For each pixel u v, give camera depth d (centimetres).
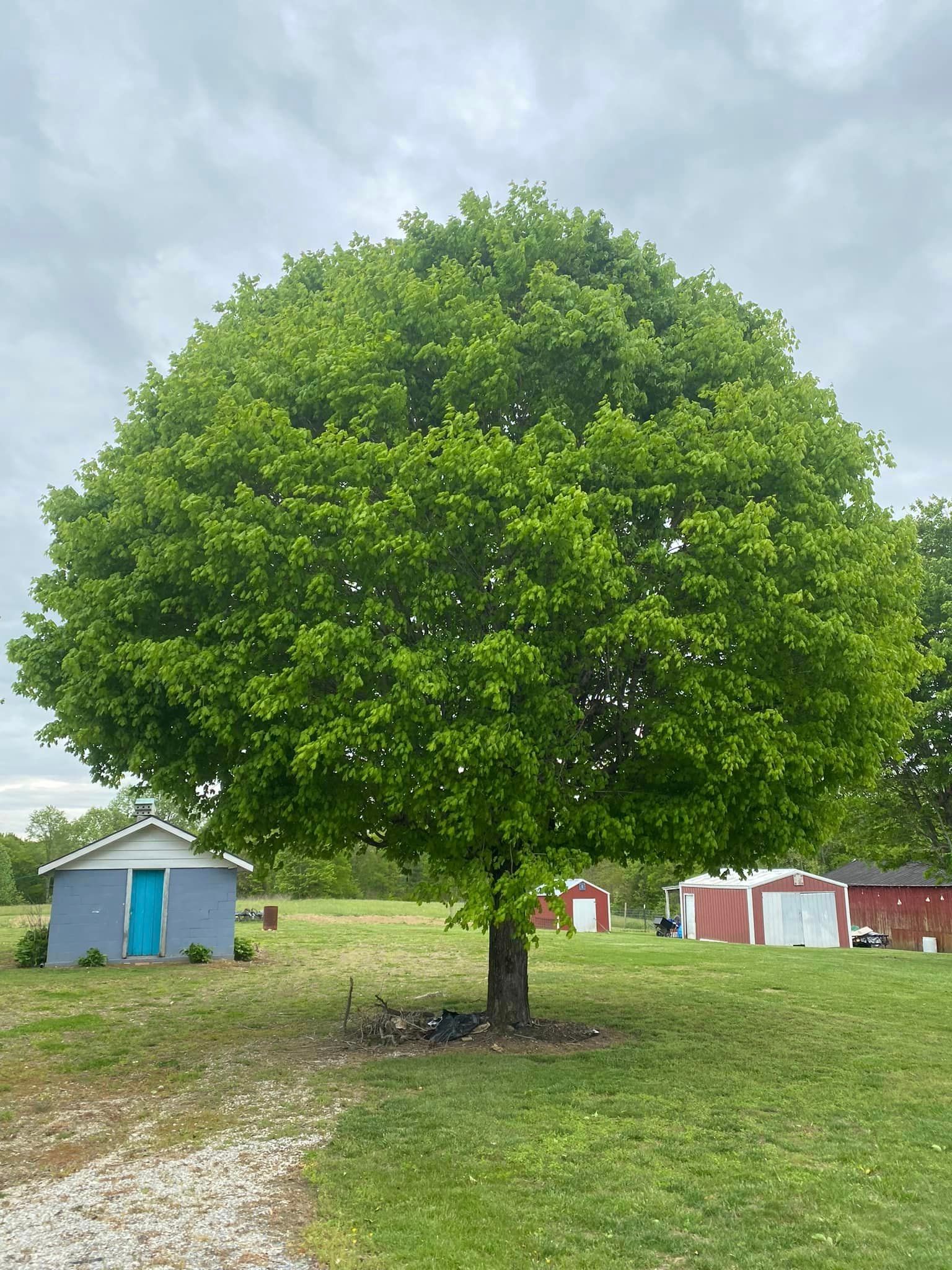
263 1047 1195
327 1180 649
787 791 1047
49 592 1139
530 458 979
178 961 2295
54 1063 1129
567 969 2161
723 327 1169
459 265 1242
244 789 1023
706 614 973
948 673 2466
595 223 1331
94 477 1265
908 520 1300
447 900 1114
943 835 2783
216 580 982
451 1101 866
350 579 1027
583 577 940
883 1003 1606
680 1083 953
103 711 1036
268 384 1109
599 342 1102
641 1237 558
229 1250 534
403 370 1146
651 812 1021
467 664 961
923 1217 595
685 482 1039
